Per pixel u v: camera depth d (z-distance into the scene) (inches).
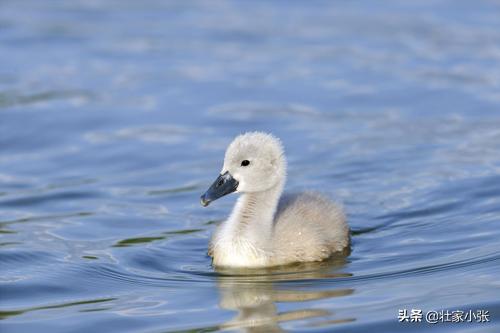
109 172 701.3
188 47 1040.8
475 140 741.9
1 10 1189.1
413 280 484.7
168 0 1248.8
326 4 1214.9
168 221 602.5
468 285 470.3
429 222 581.6
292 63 979.9
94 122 813.9
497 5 1179.3
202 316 444.8
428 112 824.3
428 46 1026.1
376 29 1093.8
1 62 981.2
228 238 535.5
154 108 849.5
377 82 912.3
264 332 420.5
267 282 495.8
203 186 666.8
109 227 590.9
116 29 1111.6
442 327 421.1
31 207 629.6
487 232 554.3
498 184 634.8
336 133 774.5
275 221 551.5
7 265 522.6
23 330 430.6
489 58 979.3
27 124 806.5
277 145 551.8
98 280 500.4
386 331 419.2
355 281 490.0
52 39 1067.9
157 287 490.0
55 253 542.0
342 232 554.9
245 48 1035.3
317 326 426.6
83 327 432.8
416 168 682.8
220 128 797.2
